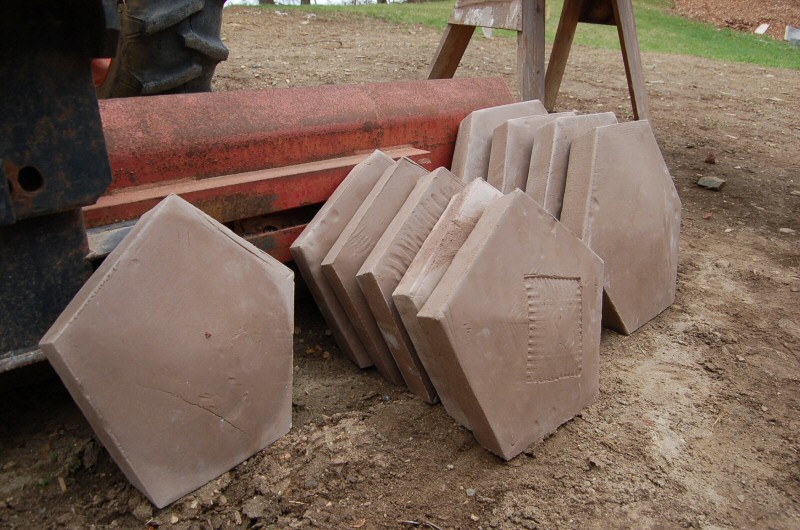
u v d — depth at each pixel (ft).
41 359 6.66
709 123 24.50
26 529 6.68
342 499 7.13
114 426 6.29
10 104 5.78
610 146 10.02
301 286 10.72
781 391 9.32
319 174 9.47
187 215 6.75
